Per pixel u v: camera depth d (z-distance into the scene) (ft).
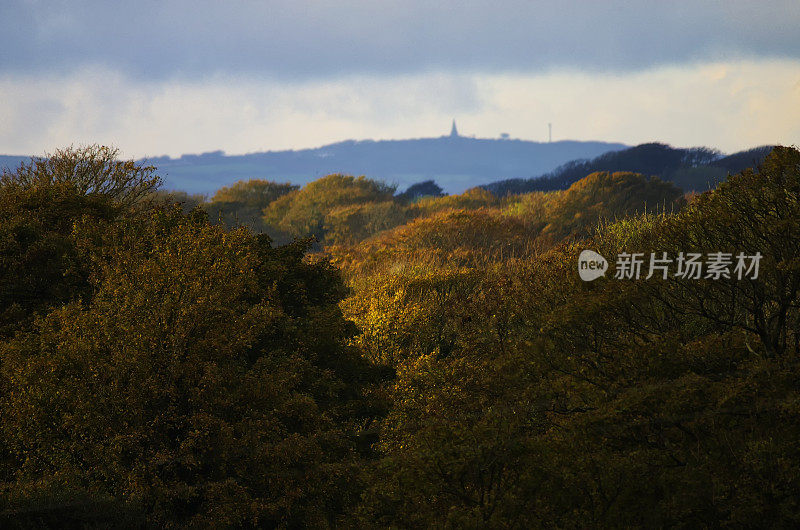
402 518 70.13
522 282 115.34
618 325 79.56
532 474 60.08
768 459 54.85
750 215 70.18
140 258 100.27
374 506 78.33
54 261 116.98
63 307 96.32
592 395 66.39
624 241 104.63
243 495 86.89
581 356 77.92
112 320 91.86
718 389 60.23
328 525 93.50
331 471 92.99
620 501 56.59
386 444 96.32
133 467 84.43
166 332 91.15
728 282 70.69
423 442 67.67
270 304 112.78
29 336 97.71
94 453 85.92
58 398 88.69
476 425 65.21
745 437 60.23
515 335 104.63
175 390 88.43
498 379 83.05
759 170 69.00
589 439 62.64
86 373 90.12
